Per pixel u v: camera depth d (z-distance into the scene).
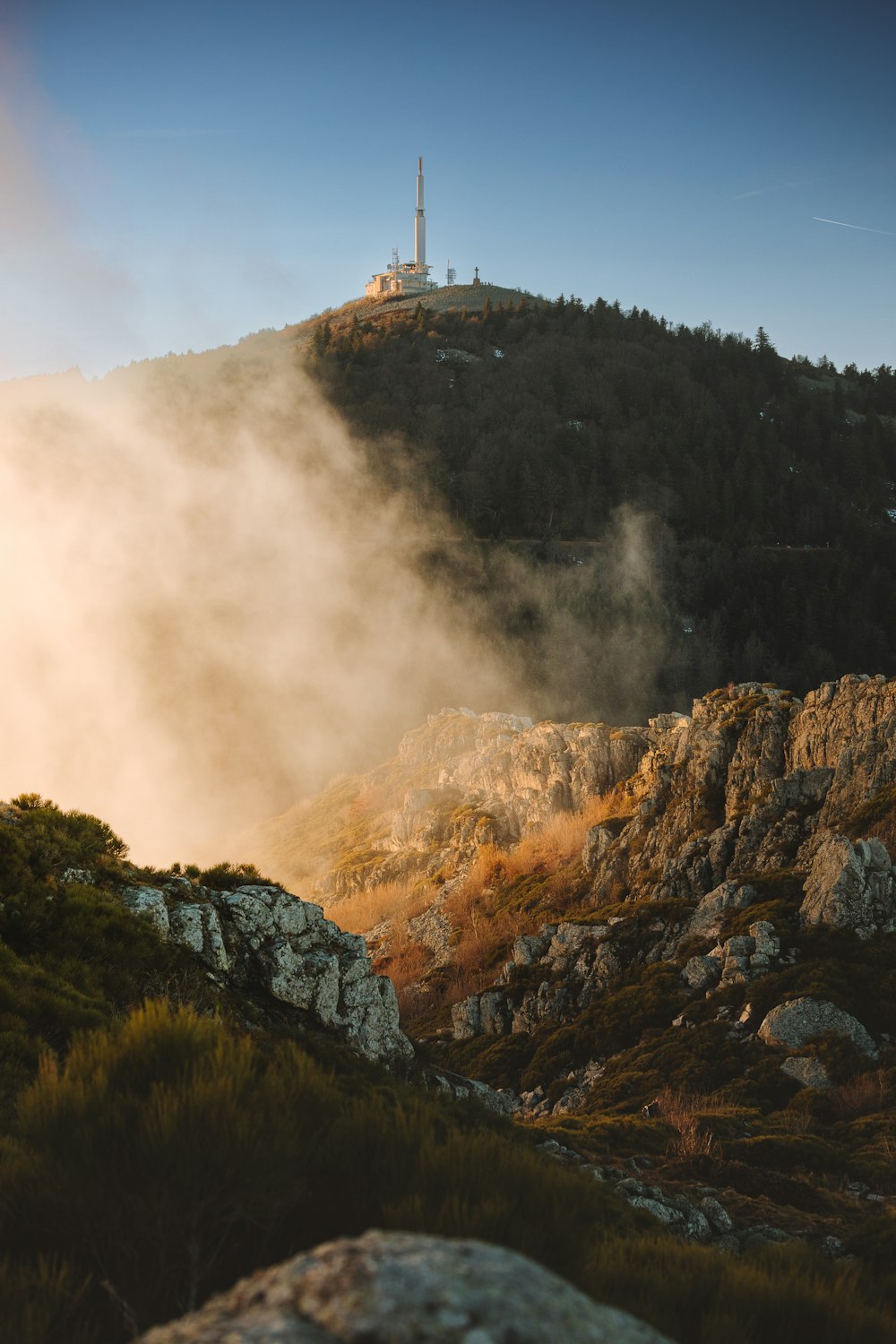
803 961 44.41
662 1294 6.61
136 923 17.34
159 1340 2.85
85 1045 7.50
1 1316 4.88
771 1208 23.89
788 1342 6.67
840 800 54.50
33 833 19.08
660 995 46.78
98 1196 5.68
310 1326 2.74
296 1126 6.65
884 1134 32.50
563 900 65.81
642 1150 29.12
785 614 195.62
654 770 71.12
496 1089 47.72
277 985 20.05
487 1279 2.88
